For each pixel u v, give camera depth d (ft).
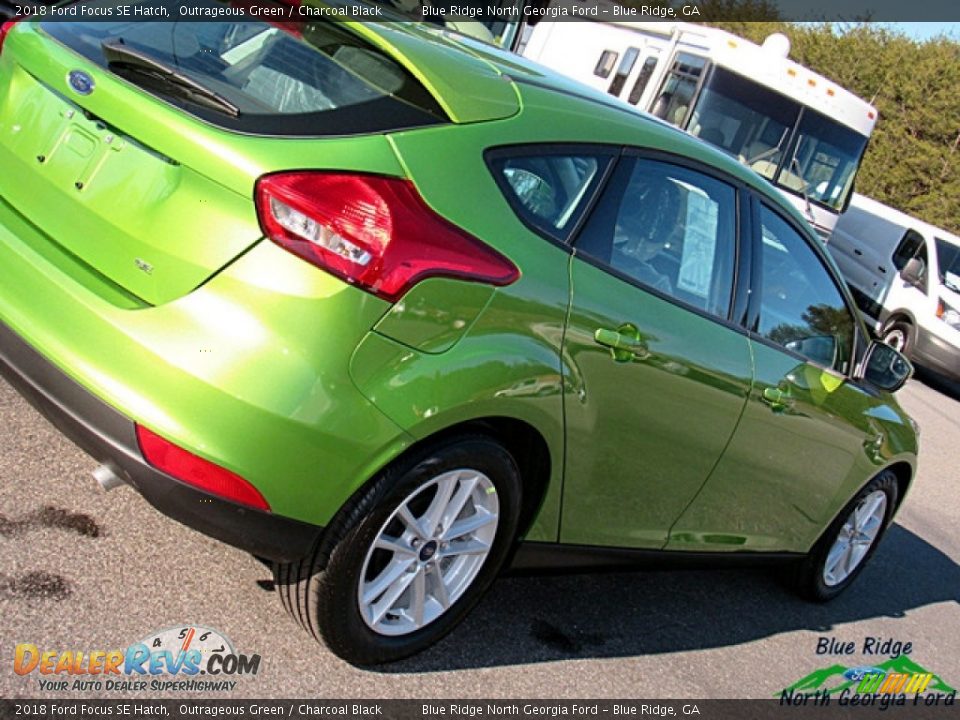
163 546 10.48
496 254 8.64
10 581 9.29
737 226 11.69
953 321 41.06
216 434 7.73
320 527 8.34
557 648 11.44
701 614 13.84
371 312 7.88
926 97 92.68
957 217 90.74
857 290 46.16
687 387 10.71
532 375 8.99
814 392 12.92
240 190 7.76
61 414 8.18
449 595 9.80
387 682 9.67
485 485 9.43
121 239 8.30
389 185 8.05
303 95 8.42
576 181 9.64
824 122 36.68
